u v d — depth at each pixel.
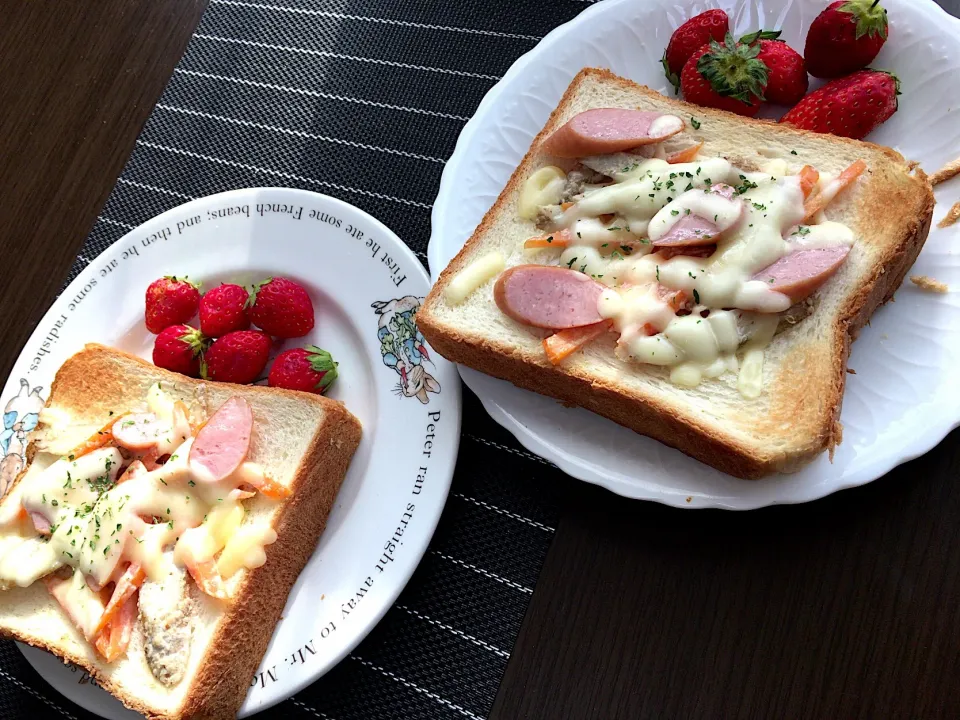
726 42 0.28
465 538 0.28
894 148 0.28
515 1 0.34
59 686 0.28
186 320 0.33
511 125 0.31
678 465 0.26
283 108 0.35
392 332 0.30
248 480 0.27
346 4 0.36
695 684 0.25
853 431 0.25
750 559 0.26
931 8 0.27
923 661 0.24
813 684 0.24
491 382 0.29
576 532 0.27
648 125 0.28
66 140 0.36
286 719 0.27
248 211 0.33
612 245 0.27
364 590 0.27
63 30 0.38
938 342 0.25
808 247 0.25
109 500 0.27
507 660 0.26
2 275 0.35
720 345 0.25
